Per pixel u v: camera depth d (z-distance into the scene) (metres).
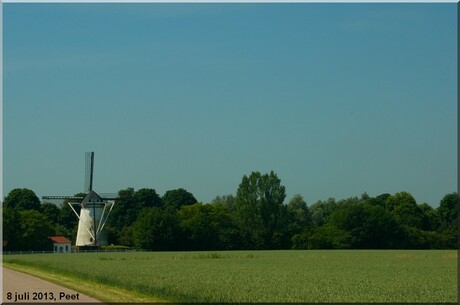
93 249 135.38
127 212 194.62
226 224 163.25
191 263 80.38
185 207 176.38
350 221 152.12
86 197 137.75
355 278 52.38
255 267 69.81
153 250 144.75
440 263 79.69
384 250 136.50
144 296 39.16
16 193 196.75
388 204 188.88
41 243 151.12
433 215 181.62
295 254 113.38
